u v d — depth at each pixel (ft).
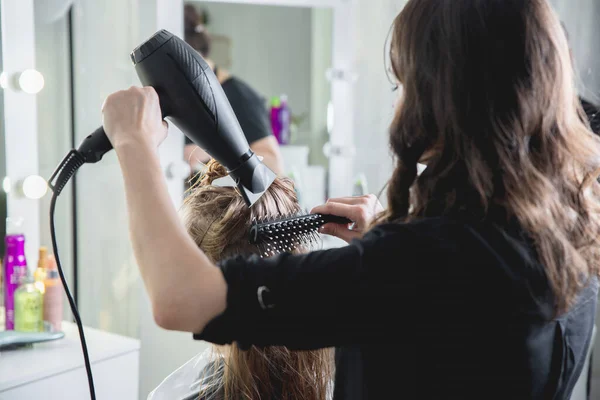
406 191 1.98
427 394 1.89
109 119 2.06
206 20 6.64
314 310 1.76
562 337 1.97
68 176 2.23
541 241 1.81
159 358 5.44
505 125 1.82
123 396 4.42
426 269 1.76
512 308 1.80
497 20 1.83
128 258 5.26
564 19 5.96
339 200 2.68
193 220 2.83
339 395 2.10
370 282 1.76
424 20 1.91
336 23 6.69
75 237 5.28
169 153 5.37
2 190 4.75
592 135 2.00
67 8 4.96
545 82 1.84
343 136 6.78
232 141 2.25
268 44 7.09
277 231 2.37
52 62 4.99
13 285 4.50
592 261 1.99
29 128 4.84
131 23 5.12
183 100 2.16
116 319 5.38
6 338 4.12
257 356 2.83
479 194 1.84
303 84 7.20
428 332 1.81
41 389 3.90
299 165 7.14
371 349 1.94
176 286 1.81
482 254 1.77
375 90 6.55
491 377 1.86
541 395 1.94
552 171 1.89
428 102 1.91
